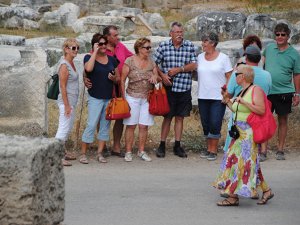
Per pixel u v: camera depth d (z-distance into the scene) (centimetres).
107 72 1443
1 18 3416
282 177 1367
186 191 1238
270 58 1528
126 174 1368
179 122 1536
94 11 3981
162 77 1503
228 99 1154
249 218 1071
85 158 1456
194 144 1608
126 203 1147
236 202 1145
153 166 1446
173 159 1516
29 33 3241
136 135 1678
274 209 1131
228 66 1491
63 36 3164
